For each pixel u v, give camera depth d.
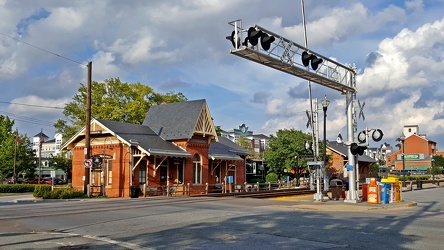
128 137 33.44
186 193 35.78
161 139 36.78
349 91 23.38
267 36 16.59
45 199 29.27
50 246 10.37
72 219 15.74
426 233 11.91
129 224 14.17
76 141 36.62
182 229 12.79
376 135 22.31
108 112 48.28
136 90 51.00
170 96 53.91
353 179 23.22
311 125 29.80
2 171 60.62
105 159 34.16
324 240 10.75
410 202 23.95
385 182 24.28
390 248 9.72
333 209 19.53
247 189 42.81
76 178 36.16
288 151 58.25
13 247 10.24
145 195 31.88
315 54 19.98
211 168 41.31
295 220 14.72
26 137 64.56
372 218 15.70
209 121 38.59
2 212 18.47
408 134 133.88
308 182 54.56
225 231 12.25
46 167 92.19
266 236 11.35
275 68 18.50
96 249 9.95
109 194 33.44
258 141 101.75
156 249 9.88
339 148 72.62
